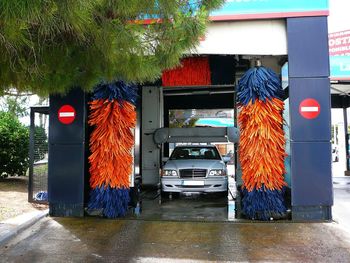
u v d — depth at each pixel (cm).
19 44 364
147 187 1308
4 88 479
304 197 741
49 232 674
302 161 743
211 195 1127
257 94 745
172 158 1174
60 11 329
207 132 1205
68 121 809
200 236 646
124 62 490
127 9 396
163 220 764
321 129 744
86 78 536
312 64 747
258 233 662
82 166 804
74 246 591
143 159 1315
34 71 445
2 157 1318
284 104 812
